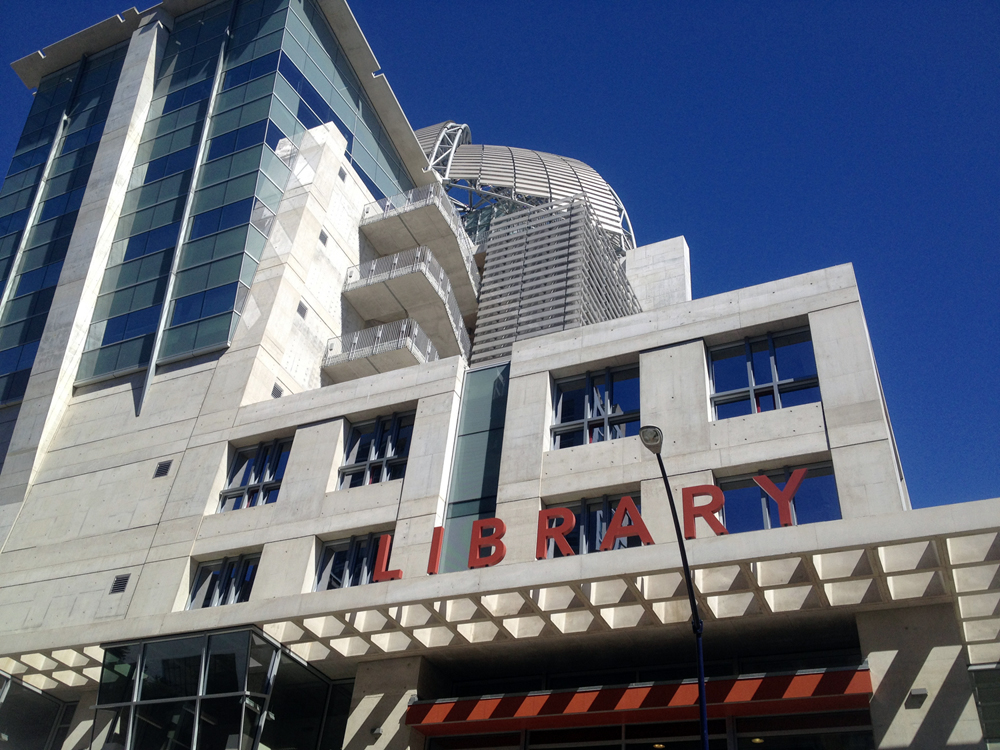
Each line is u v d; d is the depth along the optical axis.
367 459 30.70
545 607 21.98
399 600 21.52
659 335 27.56
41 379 39.31
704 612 21.02
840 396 23.67
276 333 37.06
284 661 24.89
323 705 25.86
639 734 21.62
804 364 25.23
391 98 51.41
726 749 20.53
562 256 42.16
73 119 50.12
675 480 24.39
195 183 42.59
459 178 62.62
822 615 20.58
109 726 24.83
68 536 33.84
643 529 21.70
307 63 46.53
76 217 44.88
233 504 32.16
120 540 32.62
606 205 63.31
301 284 39.34
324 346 40.03
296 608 22.97
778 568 20.94
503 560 25.00
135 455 35.12
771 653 22.22
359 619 23.94
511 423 28.06
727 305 27.08
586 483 25.58
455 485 28.14
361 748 23.19
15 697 29.03
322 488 30.14
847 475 22.27
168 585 30.34
